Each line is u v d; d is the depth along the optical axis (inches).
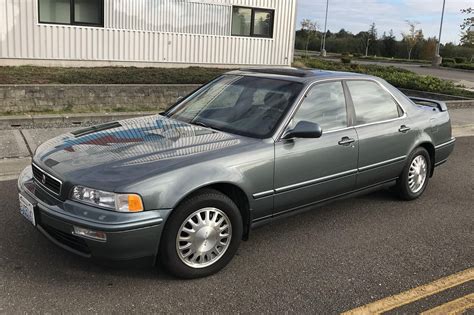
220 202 148.4
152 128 174.2
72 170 140.9
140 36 603.5
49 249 160.9
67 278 143.9
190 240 145.1
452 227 201.5
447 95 609.0
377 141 201.0
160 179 137.6
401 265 164.2
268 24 702.5
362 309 135.5
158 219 135.8
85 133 173.5
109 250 132.3
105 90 411.2
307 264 161.9
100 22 578.2
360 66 989.8
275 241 179.6
